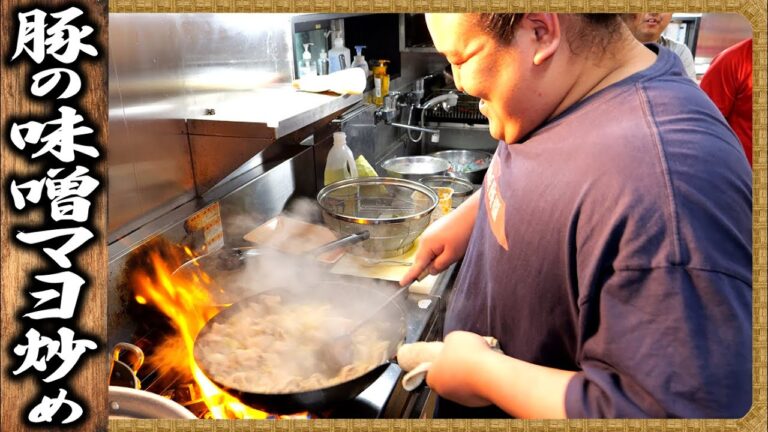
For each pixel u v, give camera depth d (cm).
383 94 284
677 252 63
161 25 148
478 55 81
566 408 71
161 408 100
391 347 116
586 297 72
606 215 69
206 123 159
